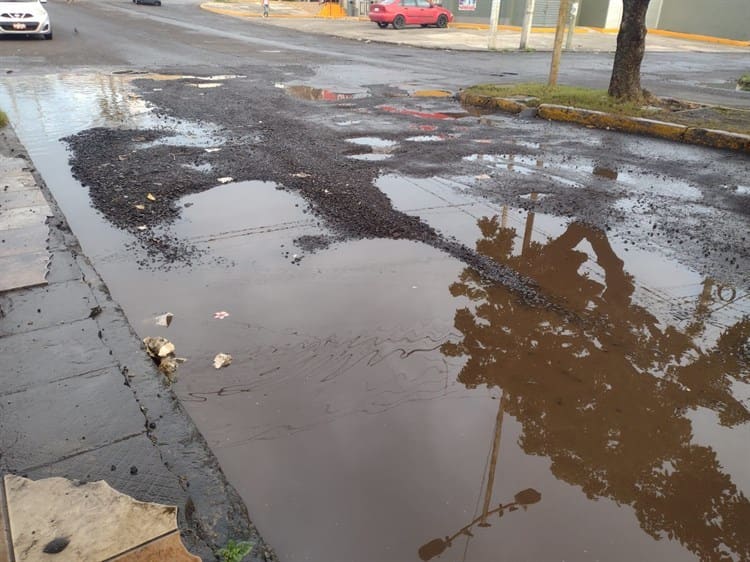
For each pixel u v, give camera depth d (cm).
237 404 322
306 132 892
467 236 537
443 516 258
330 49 2052
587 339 391
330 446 295
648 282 465
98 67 1454
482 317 412
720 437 311
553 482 279
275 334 385
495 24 2200
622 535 253
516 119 1062
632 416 324
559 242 531
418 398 332
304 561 235
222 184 646
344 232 536
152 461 264
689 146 889
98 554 218
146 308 409
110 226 531
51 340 346
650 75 1689
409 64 1742
